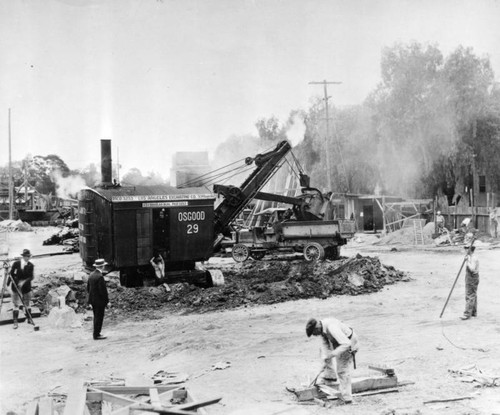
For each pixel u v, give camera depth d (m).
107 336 12.24
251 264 22.77
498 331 11.22
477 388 7.82
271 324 12.75
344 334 7.36
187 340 11.40
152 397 7.16
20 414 7.07
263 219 28.52
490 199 37.69
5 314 13.95
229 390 8.11
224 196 21.50
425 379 8.29
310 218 24.83
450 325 11.96
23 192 82.81
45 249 36.81
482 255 26.55
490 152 37.56
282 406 7.18
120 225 16.83
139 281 18.06
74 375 9.25
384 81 40.22
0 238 46.44
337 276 17.64
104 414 6.90
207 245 18.27
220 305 15.36
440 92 37.72
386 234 40.34
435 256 27.45
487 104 37.53
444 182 40.84
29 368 9.74
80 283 17.52
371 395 7.68
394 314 13.45
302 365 9.26
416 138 39.78
